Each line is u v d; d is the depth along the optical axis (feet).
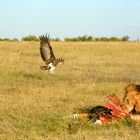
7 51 252.21
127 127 65.51
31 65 170.81
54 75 133.69
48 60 115.55
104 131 62.85
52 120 68.49
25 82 120.67
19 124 66.39
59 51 251.80
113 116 68.90
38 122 67.41
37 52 240.53
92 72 149.69
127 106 71.36
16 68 155.53
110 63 182.39
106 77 135.03
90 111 72.54
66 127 65.10
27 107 78.59
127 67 168.04
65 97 89.61
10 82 119.96
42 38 112.57
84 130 64.13
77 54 230.27
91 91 97.71
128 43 338.54
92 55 228.22
